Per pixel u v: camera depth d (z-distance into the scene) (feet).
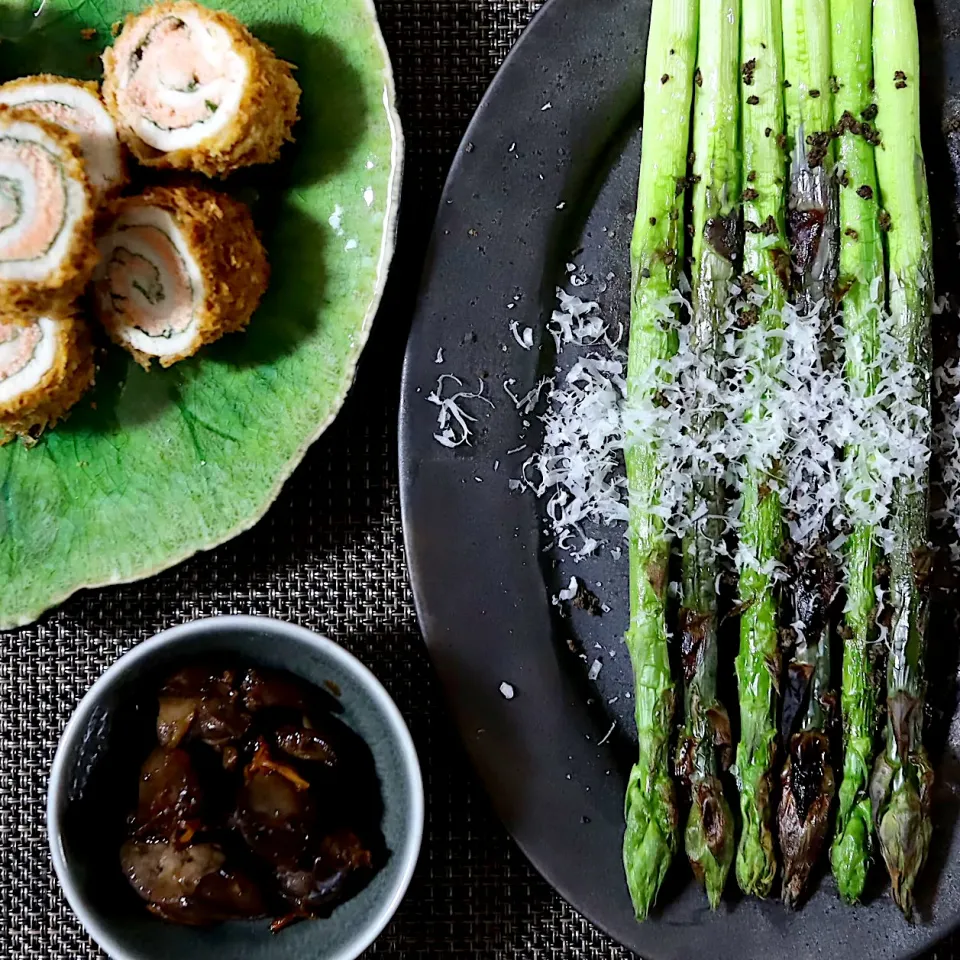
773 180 1.79
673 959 1.79
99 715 1.72
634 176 1.85
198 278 1.79
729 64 1.78
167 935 1.73
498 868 1.85
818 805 1.77
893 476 1.76
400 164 1.79
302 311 1.81
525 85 1.82
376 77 1.80
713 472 1.78
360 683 1.74
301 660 1.76
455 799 1.85
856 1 1.79
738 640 1.80
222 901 1.72
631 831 1.77
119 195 1.84
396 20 1.88
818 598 1.79
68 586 1.80
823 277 1.79
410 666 1.86
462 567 1.82
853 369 1.78
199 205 1.78
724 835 1.77
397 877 1.73
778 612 1.78
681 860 1.80
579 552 1.84
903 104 1.79
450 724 1.81
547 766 1.81
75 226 1.77
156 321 1.81
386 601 1.86
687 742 1.78
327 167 1.81
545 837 1.80
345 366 1.81
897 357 1.77
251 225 1.81
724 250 1.78
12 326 1.78
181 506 1.81
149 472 1.81
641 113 1.84
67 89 1.83
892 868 1.76
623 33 1.82
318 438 1.81
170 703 1.76
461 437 1.82
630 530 1.79
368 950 1.84
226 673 1.77
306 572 1.87
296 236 1.82
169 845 1.73
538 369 1.84
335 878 1.73
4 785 1.86
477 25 1.88
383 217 1.80
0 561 1.80
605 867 1.80
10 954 1.84
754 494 1.77
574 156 1.83
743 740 1.78
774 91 1.79
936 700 1.82
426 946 1.84
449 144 1.87
